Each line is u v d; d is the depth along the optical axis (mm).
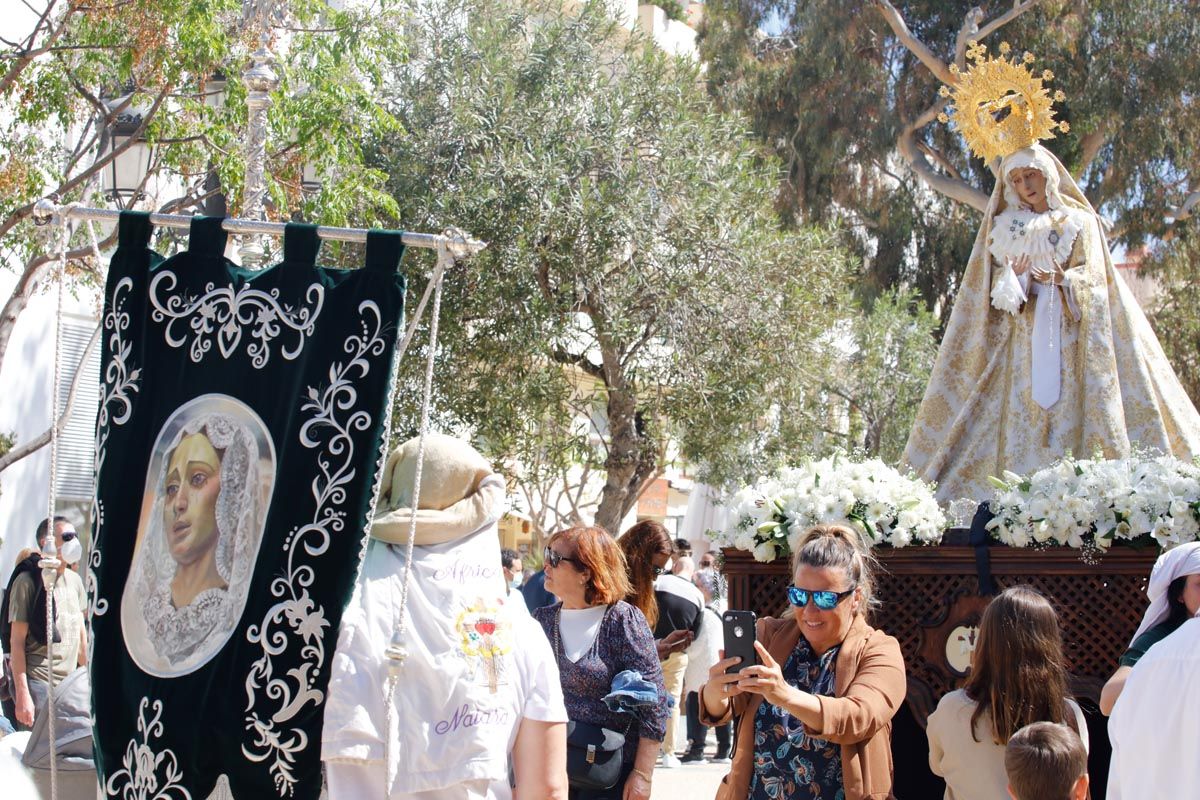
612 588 5176
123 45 11195
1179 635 3426
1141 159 21609
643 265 16453
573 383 16828
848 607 4406
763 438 18422
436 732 3352
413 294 15453
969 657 6055
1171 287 25203
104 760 3701
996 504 6113
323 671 3418
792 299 17641
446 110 16250
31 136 12141
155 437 3840
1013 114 7543
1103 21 21172
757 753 4438
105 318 3994
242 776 3445
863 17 22281
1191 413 7379
